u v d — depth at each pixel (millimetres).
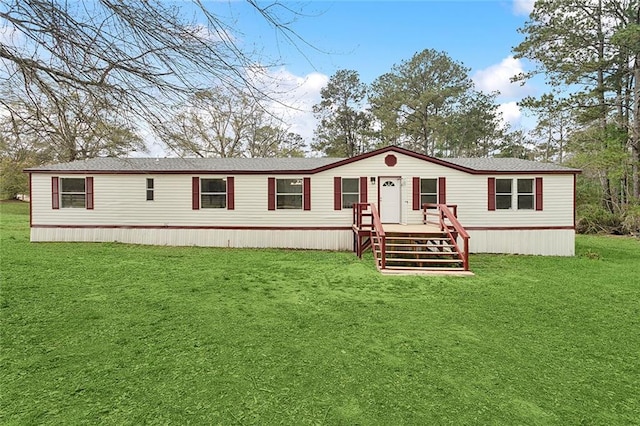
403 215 12945
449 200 12914
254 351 4277
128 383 3465
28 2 3402
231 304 6176
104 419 2885
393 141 34156
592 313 5883
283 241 13320
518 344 4578
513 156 37219
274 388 3436
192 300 6352
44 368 3730
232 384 3492
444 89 32250
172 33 3611
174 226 13516
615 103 20672
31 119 4328
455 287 7629
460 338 4770
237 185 13375
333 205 13148
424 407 3141
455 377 3697
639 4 19531
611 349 4441
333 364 3963
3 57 3686
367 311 5922
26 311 5508
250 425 2855
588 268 9984
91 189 13523
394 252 9836
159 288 7141
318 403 3188
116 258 10453
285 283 7832
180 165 14016
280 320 5418
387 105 33562
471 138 36188
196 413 3000
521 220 12883
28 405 3055
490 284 7934
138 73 3770
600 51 20766
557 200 12859
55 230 13578
